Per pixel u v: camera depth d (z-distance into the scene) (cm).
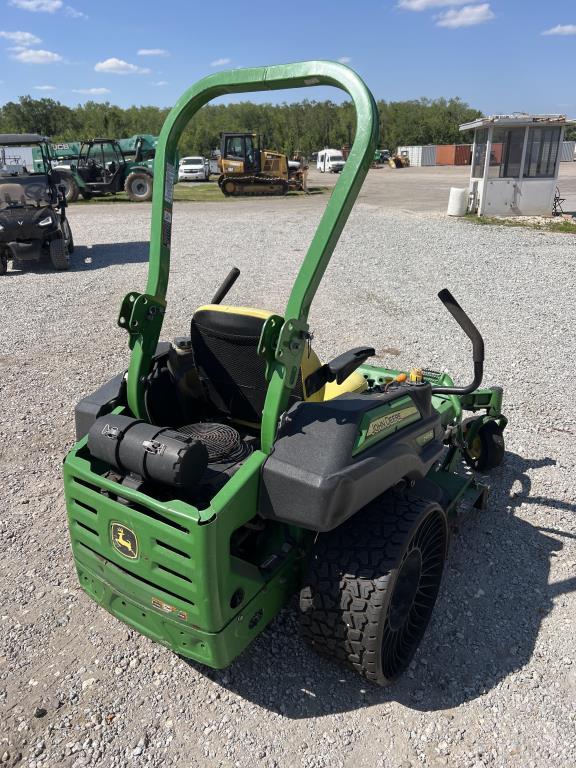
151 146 2628
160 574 232
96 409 285
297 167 3103
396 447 260
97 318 838
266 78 238
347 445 234
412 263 1194
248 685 274
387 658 264
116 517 240
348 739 250
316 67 227
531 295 945
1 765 239
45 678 278
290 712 262
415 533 257
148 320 277
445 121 9931
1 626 307
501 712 261
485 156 1794
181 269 1150
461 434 411
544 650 294
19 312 870
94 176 2533
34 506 405
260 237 1533
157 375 299
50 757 243
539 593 331
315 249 225
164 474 228
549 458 466
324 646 259
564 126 1752
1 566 350
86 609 320
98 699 268
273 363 233
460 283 1027
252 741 249
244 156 2756
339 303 907
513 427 514
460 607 321
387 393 279
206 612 225
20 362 667
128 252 1334
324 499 221
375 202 2448
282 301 912
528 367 649
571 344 721
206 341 280
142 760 242
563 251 1294
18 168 1240
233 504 223
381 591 239
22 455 469
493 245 1375
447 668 284
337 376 278
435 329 782
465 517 395
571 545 370
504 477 441
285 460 232
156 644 298
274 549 268
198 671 282
